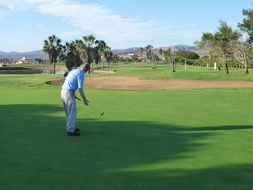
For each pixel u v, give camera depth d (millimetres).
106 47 130250
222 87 34438
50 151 9219
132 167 7887
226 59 62375
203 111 16656
